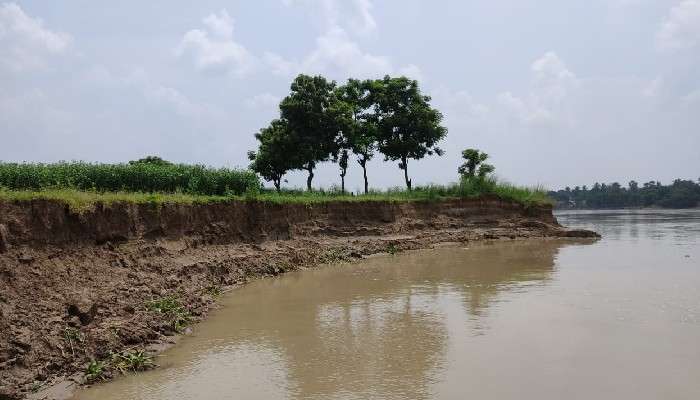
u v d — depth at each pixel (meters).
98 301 13.57
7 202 13.80
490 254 31.94
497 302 17.78
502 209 45.19
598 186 172.00
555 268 25.16
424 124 46.19
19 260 13.12
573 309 16.47
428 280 22.66
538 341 13.29
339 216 35.47
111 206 18.08
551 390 10.24
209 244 23.97
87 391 10.43
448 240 39.12
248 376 11.24
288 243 29.28
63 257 14.87
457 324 15.08
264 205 28.69
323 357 12.43
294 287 21.47
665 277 21.72
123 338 12.70
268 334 14.42
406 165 47.78
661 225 57.88
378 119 47.12
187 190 27.61
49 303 12.38
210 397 10.17
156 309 14.88
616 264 25.92
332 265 28.33
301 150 40.72
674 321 14.81
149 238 20.00
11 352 10.39
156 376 11.29
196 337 14.20
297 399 10.02
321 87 42.19
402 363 11.91
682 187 141.00
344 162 44.84
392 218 38.28
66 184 22.34
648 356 12.01
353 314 16.58
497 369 11.41
